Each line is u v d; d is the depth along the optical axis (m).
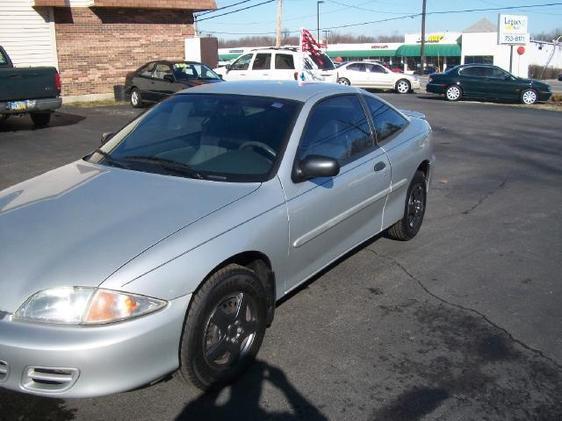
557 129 14.31
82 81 19.34
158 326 2.73
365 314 4.12
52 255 2.79
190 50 21.03
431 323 4.01
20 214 3.20
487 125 15.03
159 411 3.02
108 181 3.57
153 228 2.98
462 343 3.74
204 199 3.29
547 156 10.56
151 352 2.74
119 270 2.70
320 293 4.46
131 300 2.68
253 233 3.24
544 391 3.23
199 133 4.02
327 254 4.16
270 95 4.24
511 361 3.54
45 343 2.56
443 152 10.95
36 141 11.24
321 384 3.27
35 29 18.02
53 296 2.63
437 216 6.66
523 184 8.36
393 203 5.09
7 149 10.32
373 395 3.18
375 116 4.98
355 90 4.89
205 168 3.68
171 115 4.31
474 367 3.46
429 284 4.68
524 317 4.13
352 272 4.89
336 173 3.65
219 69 20.95
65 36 18.64
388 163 4.82
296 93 4.29
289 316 4.06
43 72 12.26
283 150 3.73
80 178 3.68
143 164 3.81
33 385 2.63
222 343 3.15
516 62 31.27
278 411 3.03
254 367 3.43
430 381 3.31
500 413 3.04
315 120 4.11
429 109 19.48
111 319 2.63
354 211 4.35
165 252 2.83
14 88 11.82
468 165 9.73
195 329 2.93
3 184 7.79
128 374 2.69
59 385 2.62
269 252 3.41
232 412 3.02
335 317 4.07
